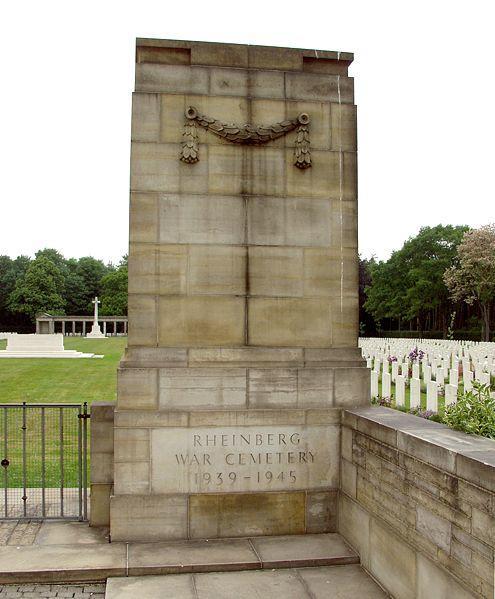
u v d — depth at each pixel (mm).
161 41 7742
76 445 12547
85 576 6520
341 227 8070
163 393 7570
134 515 7406
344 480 7559
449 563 4898
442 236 75812
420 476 5430
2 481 10031
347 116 8148
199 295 7738
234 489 7590
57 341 45094
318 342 7969
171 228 7711
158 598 6047
